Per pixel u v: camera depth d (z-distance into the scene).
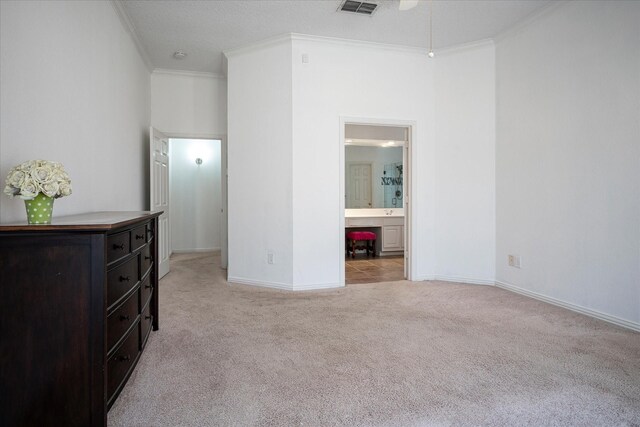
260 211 4.50
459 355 2.49
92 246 1.56
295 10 3.68
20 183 1.60
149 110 5.20
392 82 4.57
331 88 4.39
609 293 3.12
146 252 2.60
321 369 2.29
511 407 1.87
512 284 4.18
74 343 1.55
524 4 3.57
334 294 4.10
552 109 3.62
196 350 2.59
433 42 4.44
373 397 1.97
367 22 3.93
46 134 2.14
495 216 4.41
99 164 3.04
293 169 4.28
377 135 6.77
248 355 2.51
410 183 4.71
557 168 3.58
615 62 3.03
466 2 3.54
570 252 3.46
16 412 1.52
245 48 4.51
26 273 1.52
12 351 1.52
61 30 2.34
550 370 2.27
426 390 2.04
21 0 1.90
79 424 1.55
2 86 1.75
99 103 3.04
